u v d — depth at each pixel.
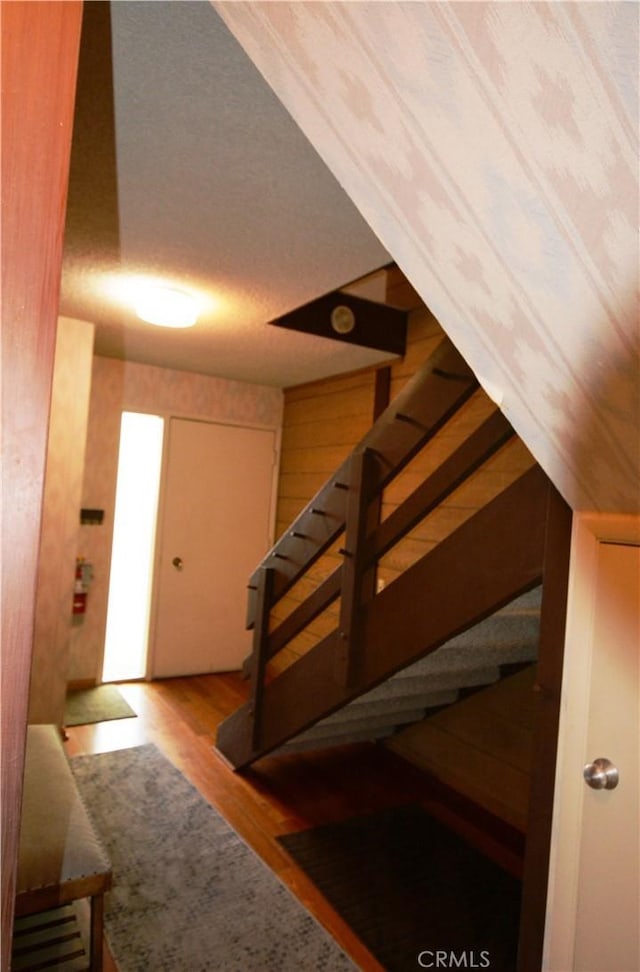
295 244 1.98
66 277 2.39
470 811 2.71
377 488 2.10
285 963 1.75
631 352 0.57
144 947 1.78
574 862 0.87
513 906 2.03
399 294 3.29
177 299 2.50
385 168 0.61
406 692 2.44
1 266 0.39
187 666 4.44
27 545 0.41
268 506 4.75
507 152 0.49
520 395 0.74
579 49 0.40
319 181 1.59
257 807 2.66
